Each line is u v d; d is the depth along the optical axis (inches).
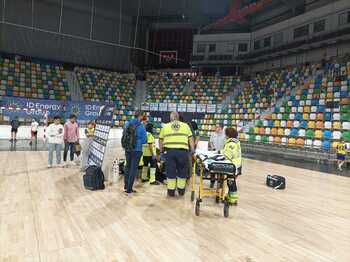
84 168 317.7
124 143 233.9
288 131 641.0
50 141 329.4
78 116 641.0
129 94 964.6
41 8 858.8
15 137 574.6
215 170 189.9
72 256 127.1
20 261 120.0
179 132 232.7
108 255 130.0
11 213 175.3
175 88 981.8
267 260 132.7
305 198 250.2
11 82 798.5
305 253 141.7
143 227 165.2
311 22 749.3
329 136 564.1
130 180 236.2
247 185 295.6
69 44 916.0
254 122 739.4
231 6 836.0
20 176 276.8
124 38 1012.5
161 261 127.2
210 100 906.1
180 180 236.4
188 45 1038.4
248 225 177.2
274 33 850.8
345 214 207.0
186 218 184.1
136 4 924.0
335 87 640.4
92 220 171.6
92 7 919.0
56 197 214.5
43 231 151.7
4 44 816.3
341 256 139.7
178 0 887.7
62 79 884.6
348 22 668.1
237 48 940.0
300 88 722.8
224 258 132.6
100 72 969.5
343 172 403.2
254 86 876.0
